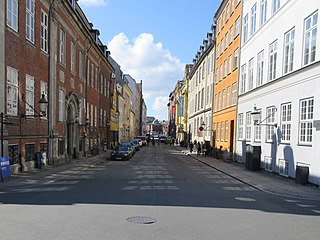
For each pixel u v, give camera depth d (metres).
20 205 8.58
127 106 73.31
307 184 14.38
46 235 5.94
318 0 14.10
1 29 13.97
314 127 13.89
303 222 7.86
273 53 19.62
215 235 6.42
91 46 32.12
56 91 21.55
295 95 16.00
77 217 7.36
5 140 14.20
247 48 25.25
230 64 31.44
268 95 19.89
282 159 17.39
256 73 22.67
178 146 72.69
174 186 13.32
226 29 33.66
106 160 28.86
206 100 45.31
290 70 17.05
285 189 13.21
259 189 13.48
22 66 16.33
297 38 16.12
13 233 6.02
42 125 19.30
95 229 6.45
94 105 35.03
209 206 9.37
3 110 14.21
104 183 13.66
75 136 27.02
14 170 15.27
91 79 33.38
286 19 17.61
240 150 26.30
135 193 11.12
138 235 6.16
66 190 11.47
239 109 26.95
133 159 30.98
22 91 16.34
